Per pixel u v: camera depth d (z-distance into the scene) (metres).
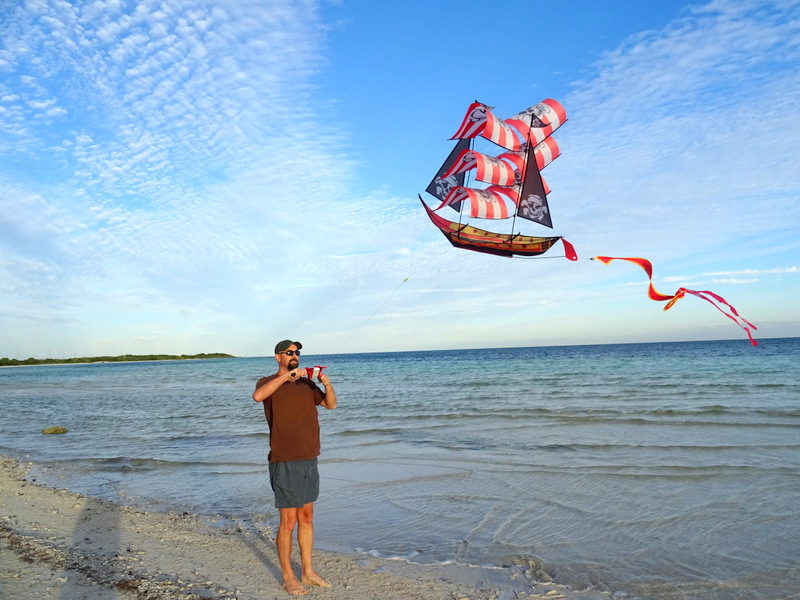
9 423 18.09
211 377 49.19
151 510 7.57
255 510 7.48
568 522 6.65
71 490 8.73
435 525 6.71
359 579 5.13
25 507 7.43
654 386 22.75
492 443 11.48
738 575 5.11
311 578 4.92
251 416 17.83
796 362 34.69
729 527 6.30
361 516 7.13
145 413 19.69
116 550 5.81
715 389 20.80
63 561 5.41
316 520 7.04
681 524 6.45
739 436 11.38
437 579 5.15
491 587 4.97
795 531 6.10
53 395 31.14
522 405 17.86
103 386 38.84
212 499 8.08
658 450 10.20
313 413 4.64
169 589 4.76
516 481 8.48
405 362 69.19
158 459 10.89
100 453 11.91
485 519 6.86
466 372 37.91
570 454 10.15
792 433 11.57
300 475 4.56
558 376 30.45
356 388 26.95
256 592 4.77
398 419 15.46
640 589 4.90
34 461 11.21
